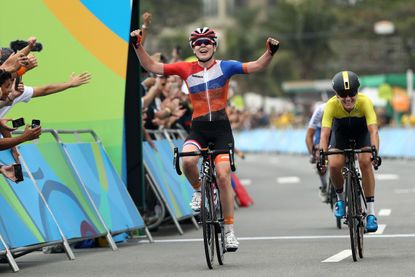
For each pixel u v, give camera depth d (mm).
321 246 25234
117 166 28531
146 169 30234
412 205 38344
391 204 39062
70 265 22984
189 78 22438
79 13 28453
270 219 34312
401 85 120938
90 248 27016
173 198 31500
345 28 185000
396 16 187375
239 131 126188
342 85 23484
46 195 24516
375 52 186250
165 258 23750
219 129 22250
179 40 178250
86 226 25547
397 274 19516
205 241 21047
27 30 28391
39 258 25094
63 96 28312
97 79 28438
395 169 66500
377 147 23562
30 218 23375
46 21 28406
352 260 22047
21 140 21141
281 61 169250
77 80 23750
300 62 172625
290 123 132125
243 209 39531
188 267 21750
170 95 34688
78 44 28438
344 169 22906
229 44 177375
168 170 32344
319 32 170750
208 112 22297
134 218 28156
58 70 28438
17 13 28406
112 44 28391
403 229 29016
